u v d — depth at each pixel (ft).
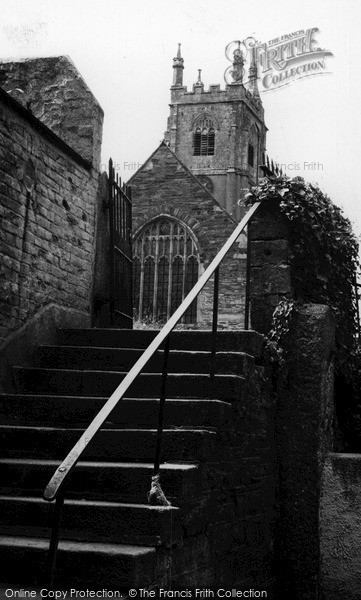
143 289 132.77
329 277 22.22
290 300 20.33
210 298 116.57
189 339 18.78
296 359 19.93
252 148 231.91
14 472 14.37
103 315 25.04
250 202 21.49
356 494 19.06
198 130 224.94
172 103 226.58
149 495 12.60
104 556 11.14
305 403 19.58
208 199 130.82
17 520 12.95
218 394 16.37
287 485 19.35
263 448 18.52
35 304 20.17
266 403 18.94
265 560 18.15
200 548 13.73
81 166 23.70
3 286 18.53
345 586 18.58
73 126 24.80
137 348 20.04
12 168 19.11
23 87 25.64
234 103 223.51
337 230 22.84
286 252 20.80
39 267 20.51
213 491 14.67
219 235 128.98
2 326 18.43
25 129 19.81
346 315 23.38
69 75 25.27
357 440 23.49
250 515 17.12
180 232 132.16
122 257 27.04
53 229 21.48
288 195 20.81
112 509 12.26
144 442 14.58
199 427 15.44
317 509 19.04
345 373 23.02
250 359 17.76
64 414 16.84
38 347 19.76
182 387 16.78
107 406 10.66
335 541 18.89
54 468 14.14
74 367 19.34
